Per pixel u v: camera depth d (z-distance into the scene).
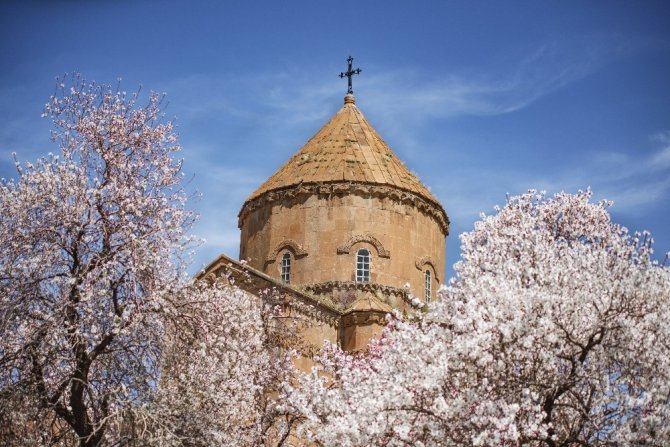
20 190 28.59
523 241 29.42
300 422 34.53
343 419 26.33
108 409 27.92
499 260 29.81
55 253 28.14
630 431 23.81
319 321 44.03
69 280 27.14
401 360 28.03
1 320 27.17
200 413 30.92
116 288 28.28
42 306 27.84
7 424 26.83
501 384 25.42
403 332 27.98
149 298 28.38
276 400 37.75
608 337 25.61
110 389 28.03
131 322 27.91
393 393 25.72
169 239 29.77
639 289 25.72
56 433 28.75
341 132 51.81
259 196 49.59
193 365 31.58
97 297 27.77
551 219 39.72
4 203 28.31
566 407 26.58
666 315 25.69
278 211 48.78
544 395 25.53
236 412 33.47
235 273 43.28
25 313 27.67
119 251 28.39
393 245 47.88
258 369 37.12
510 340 25.33
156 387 29.80
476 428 24.27
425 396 26.22
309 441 31.30
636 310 26.12
